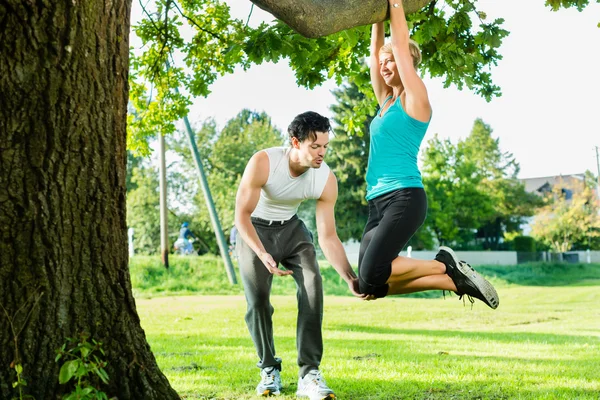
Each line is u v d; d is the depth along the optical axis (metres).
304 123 4.55
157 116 8.48
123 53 3.46
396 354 6.99
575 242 53.84
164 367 6.04
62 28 3.19
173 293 19.64
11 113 3.16
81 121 3.28
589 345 8.19
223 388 5.02
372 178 4.22
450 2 6.20
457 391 4.89
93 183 3.36
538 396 4.71
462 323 11.90
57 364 3.25
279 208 4.89
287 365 6.26
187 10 7.97
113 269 3.46
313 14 3.57
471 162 40.00
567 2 6.12
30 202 3.21
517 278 30.56
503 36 6.00
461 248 41.00
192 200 37.00
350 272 4.77
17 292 3.22
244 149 40.19
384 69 4.24
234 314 12.67
